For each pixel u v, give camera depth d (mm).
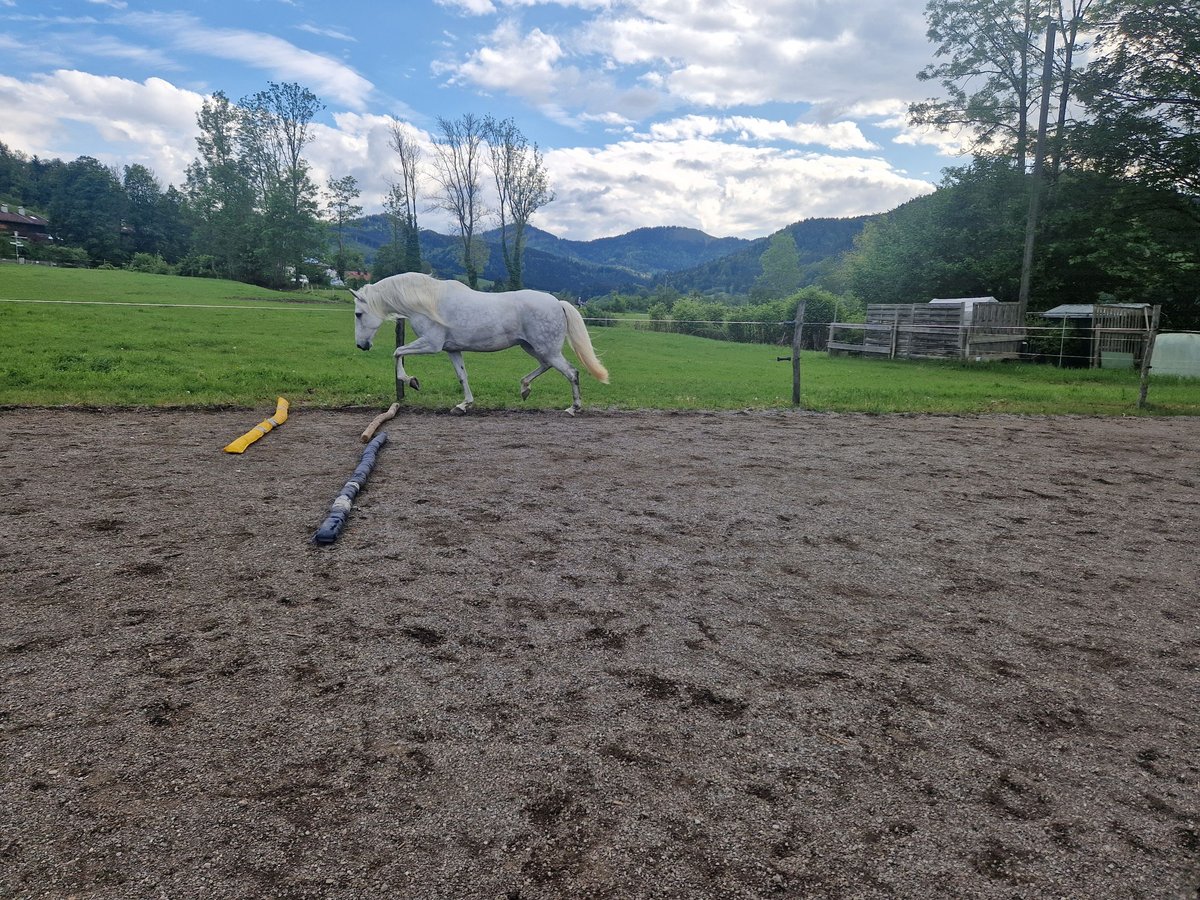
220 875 1752
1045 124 22156
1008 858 1872
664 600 3482
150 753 2205
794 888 1751
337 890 1715
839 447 7633
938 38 25688
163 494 5004
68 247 73000
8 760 2146
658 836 1919
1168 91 21062
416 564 3842
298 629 3045
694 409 10180
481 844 1875
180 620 3096
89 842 1845
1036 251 24375
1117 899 1747
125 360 11781
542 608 3340
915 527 4832
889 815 2025
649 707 2539
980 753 2330
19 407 8117
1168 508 5449
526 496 5270
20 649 2801
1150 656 3045
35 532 4145
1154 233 22453
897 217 34312
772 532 4621
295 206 55562
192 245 69000
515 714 2475
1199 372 17234
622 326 36688
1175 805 2104
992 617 3408
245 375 10938
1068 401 11898
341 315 25531
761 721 2473
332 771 2150
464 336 8633
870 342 25031
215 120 57625
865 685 2736
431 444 7047
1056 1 23641
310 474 5688
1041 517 5145
